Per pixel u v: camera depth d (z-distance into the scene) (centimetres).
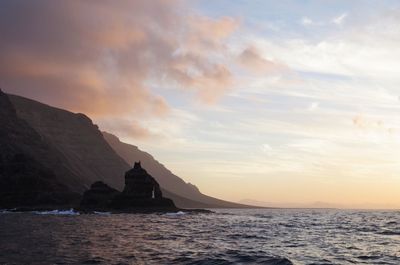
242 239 5469
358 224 9938
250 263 3127
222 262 3175
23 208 16412
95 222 9650
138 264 3130
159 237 5778
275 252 3953
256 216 16712
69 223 9062
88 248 4244
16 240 5003
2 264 3127
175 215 15250
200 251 3978
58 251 3944
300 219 13388
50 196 18300
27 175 18738
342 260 3494
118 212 15612
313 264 3244
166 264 3122
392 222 11138
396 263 3366
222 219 12544
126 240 5250
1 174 18488
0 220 9938
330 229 7856
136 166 17150
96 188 17550
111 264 3144
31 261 3278
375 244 4906
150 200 16700
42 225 8206
